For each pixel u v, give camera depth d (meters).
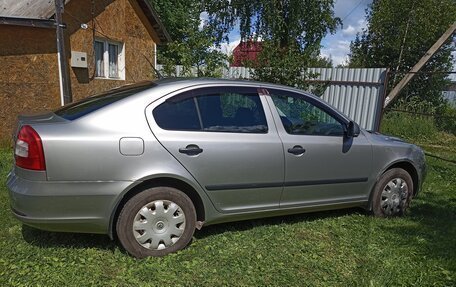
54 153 2.49
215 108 3.07
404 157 3.96
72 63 7.29
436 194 4.93
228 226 3.53
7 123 6.47
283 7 12.51
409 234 3.51
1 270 2.55
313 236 3.40
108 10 8.41
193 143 2.87
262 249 3.09
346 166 3.60
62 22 6.73
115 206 2.69
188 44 8.09
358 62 15.59
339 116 3.64
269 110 3.29
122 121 2.71
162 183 2.84
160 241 2.86
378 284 2.62
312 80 9.06
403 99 12.05
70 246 2.93
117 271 2.64
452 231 3.61
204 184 2.95
